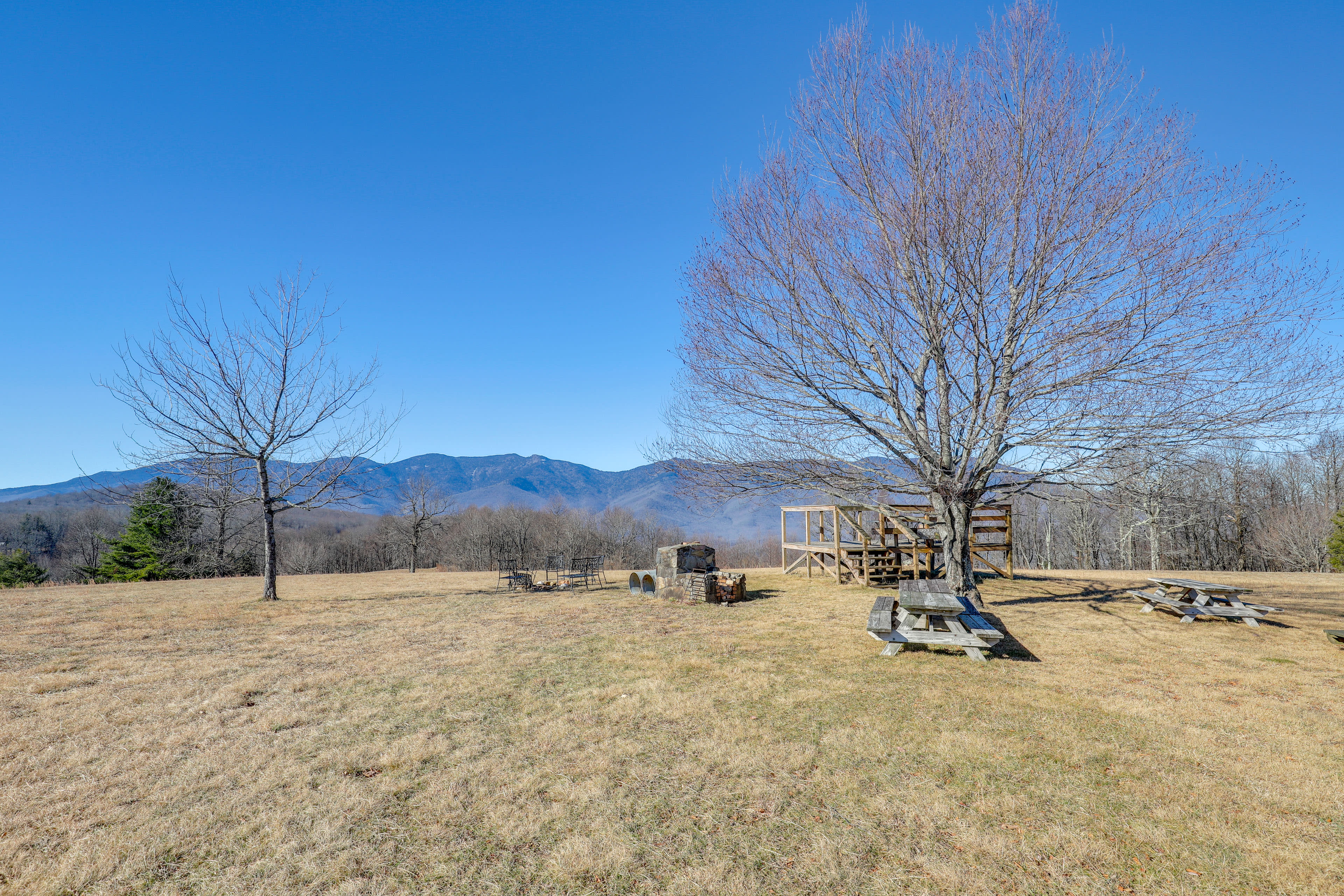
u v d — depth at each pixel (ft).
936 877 9.99
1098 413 28.17
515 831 11.48
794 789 13.04
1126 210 29.45
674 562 42.22
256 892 9.71
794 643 26.30
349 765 14.35
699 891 9.71
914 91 31.35
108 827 11.68
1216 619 30.86
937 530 39.86
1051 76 30.68
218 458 43.50
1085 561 123.85
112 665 23.84
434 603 41.37
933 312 30.81
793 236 33.47
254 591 51.44
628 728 16.56
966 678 20.84
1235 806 12.15
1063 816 11.84
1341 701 18.38
